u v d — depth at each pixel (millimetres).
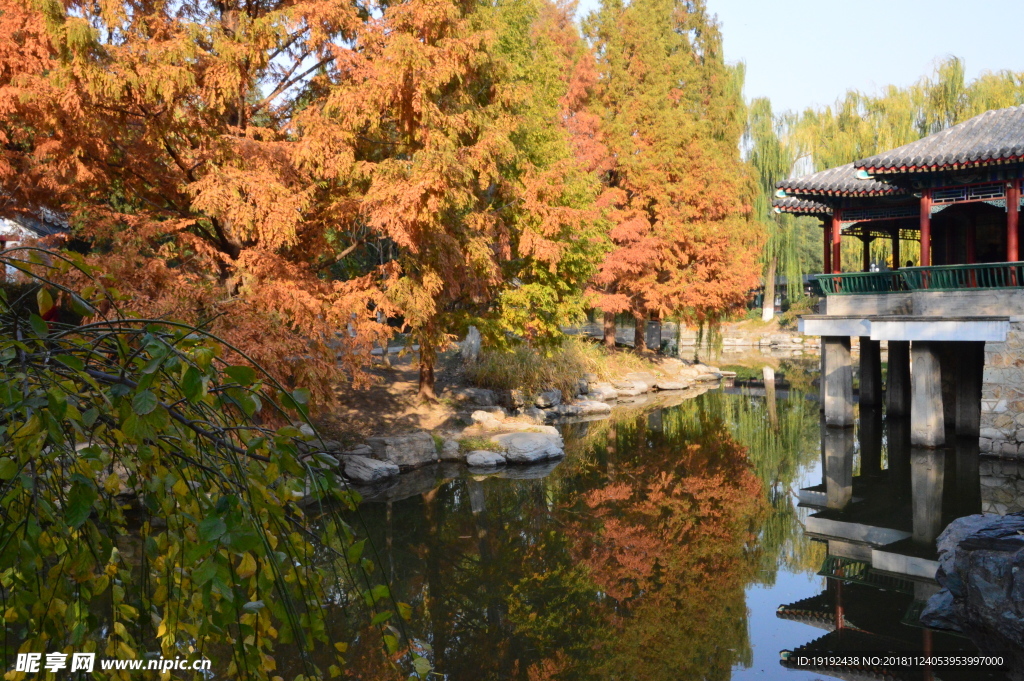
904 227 21797
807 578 8312
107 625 4648
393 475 12852
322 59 11297
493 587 8008
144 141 10648
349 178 11453
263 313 8781
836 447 15789
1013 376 14070
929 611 7074
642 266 28203
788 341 45188
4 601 1836
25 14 9211
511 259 15875
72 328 1854
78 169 9680
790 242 39656
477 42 11617
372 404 15883
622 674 5961
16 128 10352
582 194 18609
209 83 9922
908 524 10336
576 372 22703
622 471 13742
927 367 14930
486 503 11422
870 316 15578
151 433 1719
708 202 29062
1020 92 27750
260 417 6824
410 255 12461
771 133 38594
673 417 20078
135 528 8406
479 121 12516
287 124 11867
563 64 25734
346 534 2158
